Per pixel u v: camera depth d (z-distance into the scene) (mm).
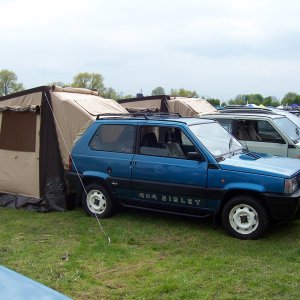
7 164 8781
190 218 7480
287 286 4738
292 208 6016
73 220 7602
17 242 6457
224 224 6488
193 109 13602
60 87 8695
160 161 6871
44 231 7012
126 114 7809
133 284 4895
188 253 5863
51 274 5188
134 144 7203
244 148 7543
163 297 4535
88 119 8125
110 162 7316
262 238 6352
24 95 8547
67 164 8266
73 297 4586
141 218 7539
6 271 2713
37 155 8445
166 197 6848
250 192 6285
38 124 8398
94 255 5820
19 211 8367
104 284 4902
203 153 6578
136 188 7086
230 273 5129
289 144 9148
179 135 6910
